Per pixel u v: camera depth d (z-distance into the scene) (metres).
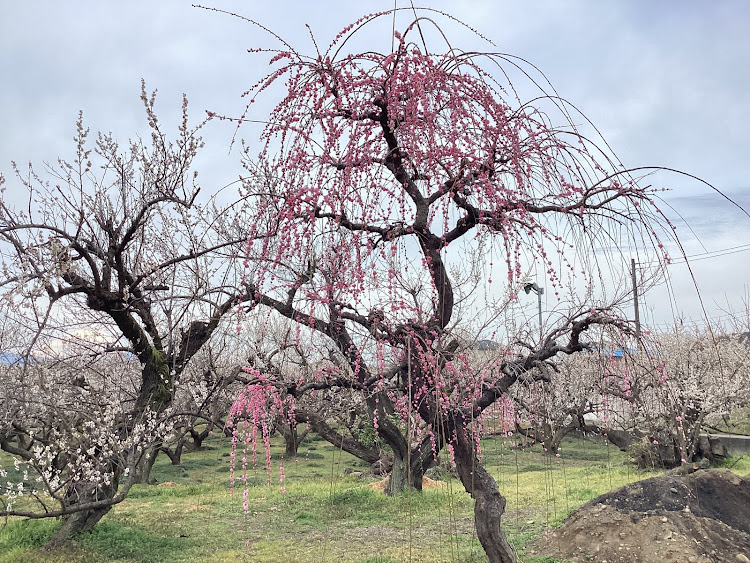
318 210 5.21
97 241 8.39
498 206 4.78
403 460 12.93
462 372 6.11
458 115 4.74
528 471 16.52
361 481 16.72
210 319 9.60
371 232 5.58
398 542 9.24
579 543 8.27
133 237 8.86
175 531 10.39
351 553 8.71
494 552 6.42
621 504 8.85
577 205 4.65
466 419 6.44
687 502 8.57
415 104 4.69
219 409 10.87
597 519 8.63
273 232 5.31
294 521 11.09
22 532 9.57
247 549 9.12
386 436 12.66
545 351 6.04
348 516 11.34
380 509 11.73
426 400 6.20
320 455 23.17
